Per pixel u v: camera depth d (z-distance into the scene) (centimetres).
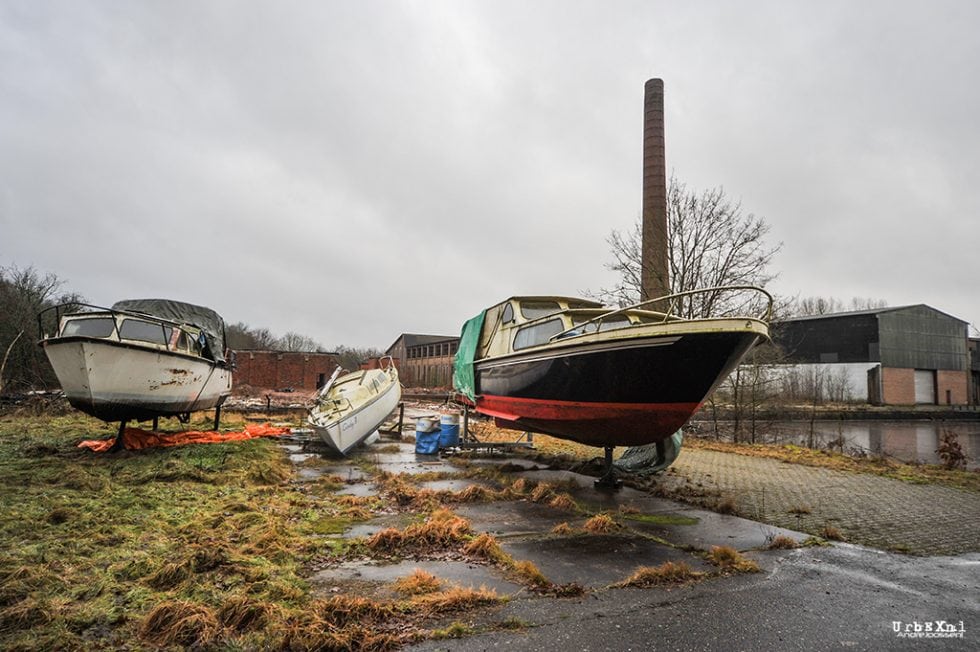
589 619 369
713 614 381
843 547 561
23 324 2709
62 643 309
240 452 1076
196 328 1253
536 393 959
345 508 688
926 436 2395
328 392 1359
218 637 325
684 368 693
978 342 5547
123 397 1014
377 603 377
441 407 2786
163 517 593
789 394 3541
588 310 935
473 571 464
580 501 781
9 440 1189
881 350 4147
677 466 1132
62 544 477
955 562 515
